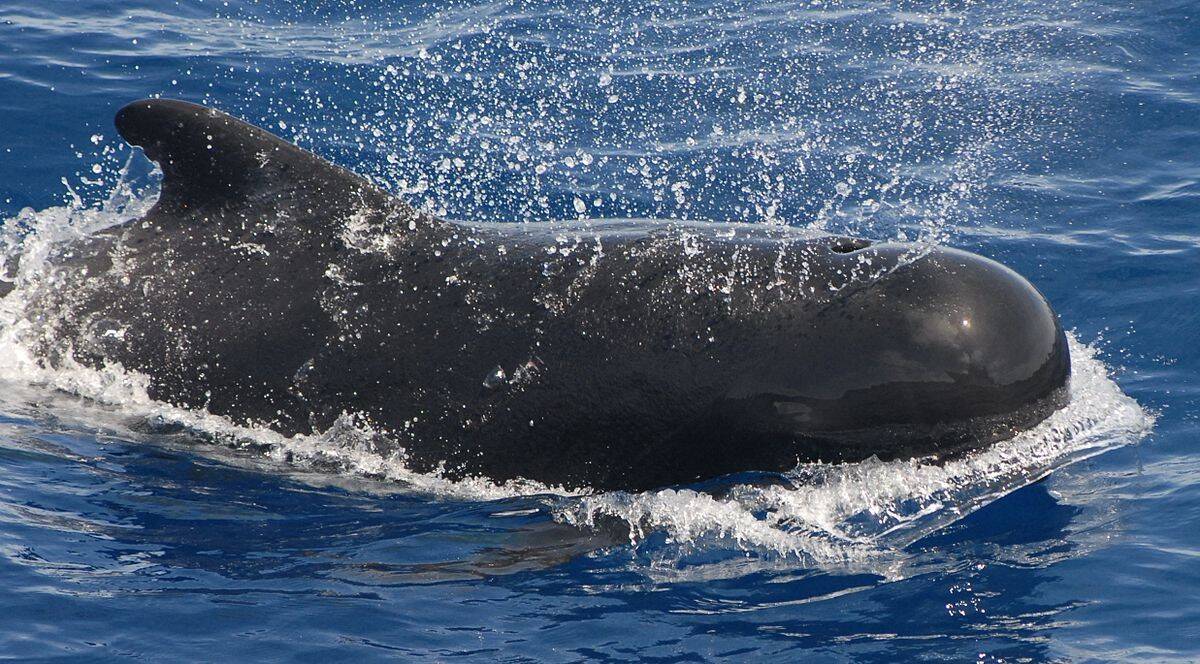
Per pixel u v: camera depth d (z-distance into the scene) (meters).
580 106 39.09
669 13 46.56
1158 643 17.70
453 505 21.62
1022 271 30.00
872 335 20.83
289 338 23.00
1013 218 32.47
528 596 19.02
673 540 20.44
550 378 21.75
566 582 19.39
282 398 22.84
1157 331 27.22
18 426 23.14
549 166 35.38
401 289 22.86
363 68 40.97
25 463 22.03
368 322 22.73
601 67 41.72
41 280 24.83
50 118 36.84
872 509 20.86
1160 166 35.06
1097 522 20.55
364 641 17.88
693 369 21.28
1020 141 36.44
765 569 19.69
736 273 21.83
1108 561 19.56
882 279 21.36
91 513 20.86
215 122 23.56
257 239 23.64
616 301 21.92
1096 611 18.45
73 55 40.56
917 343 20.66
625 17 46.00
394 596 18.92
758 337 21.22
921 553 19.97
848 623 18.34
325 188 23.64
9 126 36.25
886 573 19.53
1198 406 24.25
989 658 17.48
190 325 23.50
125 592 18.73
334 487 22.14
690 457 21.41
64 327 24.28
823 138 36.84
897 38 43.66
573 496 21.78
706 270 21.97
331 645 17.77
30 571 19.03
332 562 19.83
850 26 44.75
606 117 38.41
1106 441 22.86
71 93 38.16
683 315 21.62
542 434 21.77
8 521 20.25
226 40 42.81
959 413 20.78
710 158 35.81
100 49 41.22
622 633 18.16
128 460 22.48
